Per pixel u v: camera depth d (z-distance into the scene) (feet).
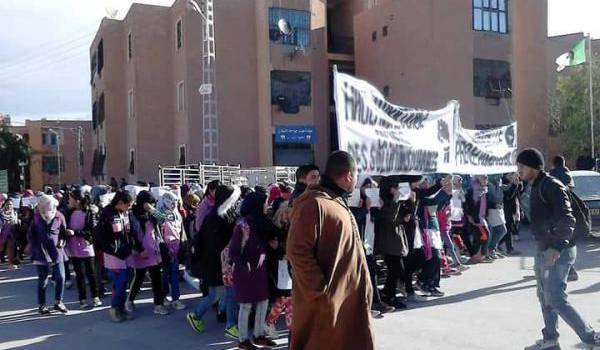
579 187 54.34
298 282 12.04
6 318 28.99
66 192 45.78
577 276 32.71
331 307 11.98
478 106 98.58
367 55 112.06
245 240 21.79
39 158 194.80
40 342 24.27
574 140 101.30
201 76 95.86
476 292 30.68
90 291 34.24
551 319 19.84
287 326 24.27
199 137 95.40
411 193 28.02
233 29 99.66
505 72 101.19
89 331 25.88
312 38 104.88
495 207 40.96
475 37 99.09
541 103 111.14
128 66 107.24
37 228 29.19
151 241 28.50
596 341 18.93
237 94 99.40
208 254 24.47
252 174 68.28
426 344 21.62
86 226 31.14
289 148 99.09
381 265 33.83
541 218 19.29
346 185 13.00
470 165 33.94
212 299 24.94
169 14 103.60
